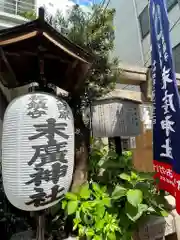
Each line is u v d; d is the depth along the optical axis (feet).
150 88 15.46
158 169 11.45
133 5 43.42
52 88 9.66
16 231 11.10
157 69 11.83
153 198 10.60
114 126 12.05
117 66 13.17
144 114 18.33
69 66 9.03
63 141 7.73
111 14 12.89
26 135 7.26
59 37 7.77
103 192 10.11
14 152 7.23
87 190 9.87
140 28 41.34
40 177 7.20
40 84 8.86
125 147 20.39
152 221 11.24
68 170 7.89
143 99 15.74
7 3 22.36
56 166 7.45
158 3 11.60
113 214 9.41
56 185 7.47
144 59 38.78
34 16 15.64
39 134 7.32
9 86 10.05
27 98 7.65
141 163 20.24
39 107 7.52
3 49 8.14
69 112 8.28
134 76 15.29
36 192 7.18
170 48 10.62
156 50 11.90
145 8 39.91
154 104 11.90
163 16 11.18
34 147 7.22
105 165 11.25
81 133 11.64
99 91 12.45
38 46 7.96
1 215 11.58
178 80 16.97
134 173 10.53
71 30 12.21
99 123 12.38
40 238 8.29
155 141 11.75
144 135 20.25
